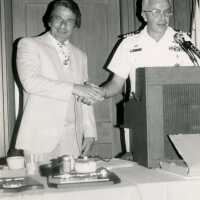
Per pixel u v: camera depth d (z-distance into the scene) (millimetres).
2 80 3285
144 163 1584
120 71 2170
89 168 1394
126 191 1220
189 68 1555
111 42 3566
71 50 2408
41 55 2244
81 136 2379
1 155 3258
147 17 2014
